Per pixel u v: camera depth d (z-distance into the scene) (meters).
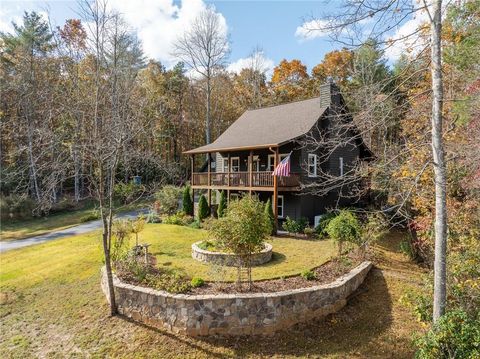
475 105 7.45
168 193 22.11
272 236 15.55
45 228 21.83
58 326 8.03
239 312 7.60
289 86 36.50
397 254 12.87
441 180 5.70
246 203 8.98
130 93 9.61
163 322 7.74
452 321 5.21
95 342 7.32
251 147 16.73
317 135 17.77
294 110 20.70
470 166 7.98
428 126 8.95
